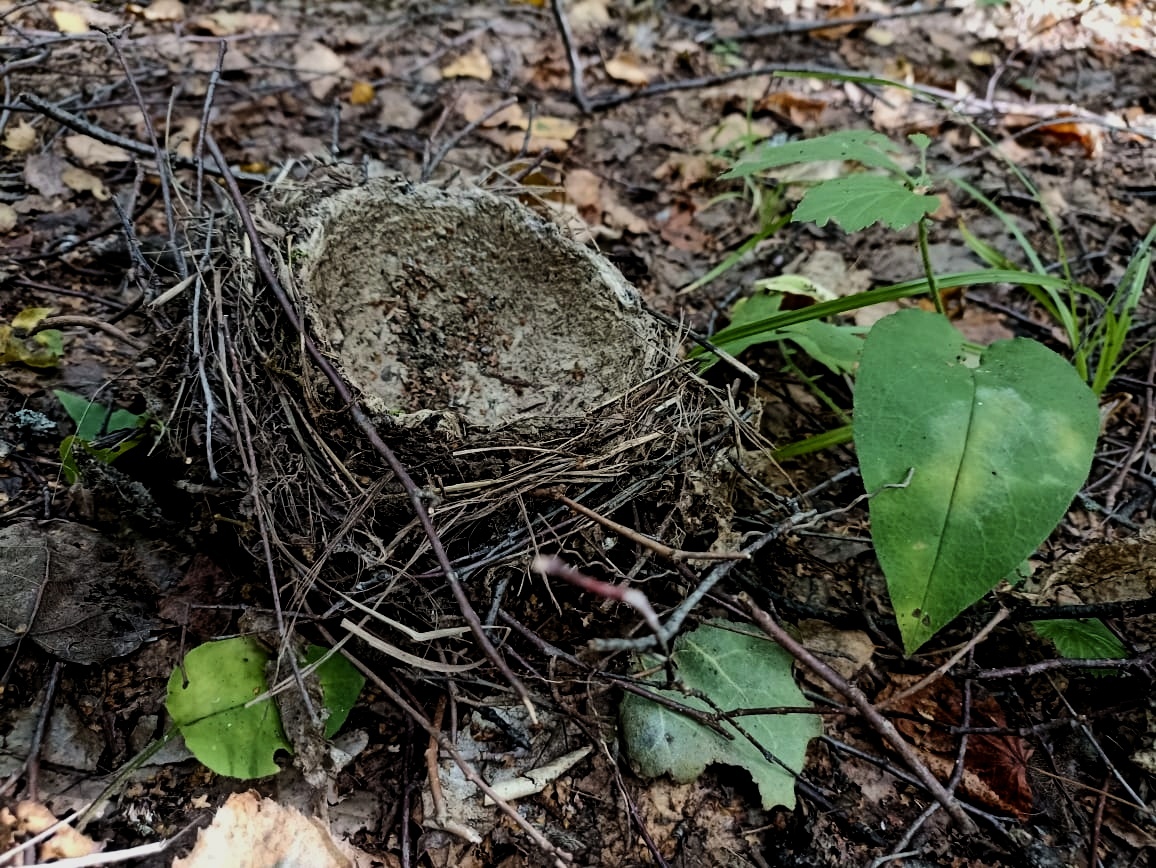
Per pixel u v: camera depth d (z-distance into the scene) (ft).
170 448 0.86
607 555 0.85
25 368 1.02
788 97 1.67
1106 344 1.08
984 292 1.35
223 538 0.88
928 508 0.77
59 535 0.85
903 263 1.37
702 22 1.95
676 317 1.25
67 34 1.49
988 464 0.77
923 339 0.84
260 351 0.82
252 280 0.85
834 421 1.15
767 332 1.06
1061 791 0.82
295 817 0.72
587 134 1.60
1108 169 1.57
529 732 0.82
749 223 1.45
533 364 0.96
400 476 0.73
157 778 0.76
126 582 0.85
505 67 1.74
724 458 0.90
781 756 0.80
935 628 0.75
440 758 0.79
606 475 0.83
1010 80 1.81
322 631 0.79
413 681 0.82
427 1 1.89
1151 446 1.11
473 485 0.79
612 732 0.83
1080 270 1.37
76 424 0.98
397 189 0.95
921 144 0.97
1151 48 1.90
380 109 1.57
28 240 1.19
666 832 0.78
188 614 0.83
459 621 0.80
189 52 1.59
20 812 0.70
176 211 1.12
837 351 1.05
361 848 0.75
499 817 0.77
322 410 0.79
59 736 0.76
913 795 0.82
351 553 0.81
